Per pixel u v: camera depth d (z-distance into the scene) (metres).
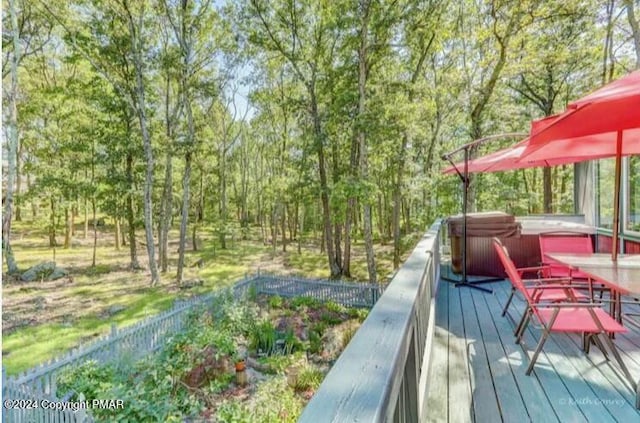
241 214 27.66
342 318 8.96
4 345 7.29
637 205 4.70
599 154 3.34
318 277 13.78
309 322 8.53
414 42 12.21
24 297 10.76
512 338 2.84
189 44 12.80
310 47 12.73
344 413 0.66
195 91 13.65
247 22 12.31
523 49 9.55
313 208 23.97
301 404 5.12
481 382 2.19
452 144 15.94
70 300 10.52
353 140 12.69
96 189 13.52
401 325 1.11
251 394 5.63
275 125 19.95
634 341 2.72
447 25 12.03
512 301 3.82
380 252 18.47
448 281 4.71
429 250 2.61
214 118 21.55
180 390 5.38
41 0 11.77
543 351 2.59
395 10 10.98
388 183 15.82
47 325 8.45
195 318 7.37
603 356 2.48
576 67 11.46
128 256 17.92
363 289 9.62
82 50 11.80
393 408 0.81
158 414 4.36
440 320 3.27
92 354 5.49
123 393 4.43
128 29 12.12
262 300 10.23
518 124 13.57
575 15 8.77
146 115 13.48
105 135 13.48
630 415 1.83
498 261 4.74
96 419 4.10
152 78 14.09
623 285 2.03
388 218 22.19
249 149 26.42
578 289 3.33
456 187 12.19
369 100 10.98
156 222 17.89
